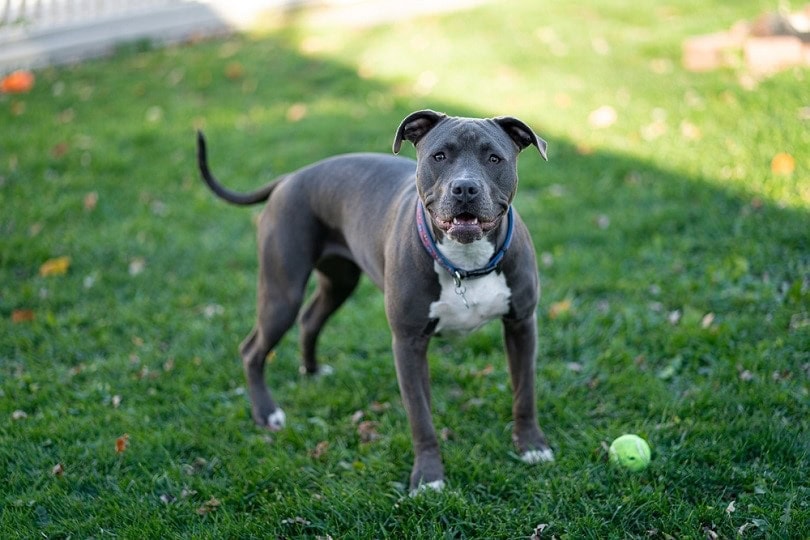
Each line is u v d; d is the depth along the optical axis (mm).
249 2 5840
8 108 4453
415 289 2195
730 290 2734
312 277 3059
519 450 2324
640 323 2670
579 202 3268
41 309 2951
